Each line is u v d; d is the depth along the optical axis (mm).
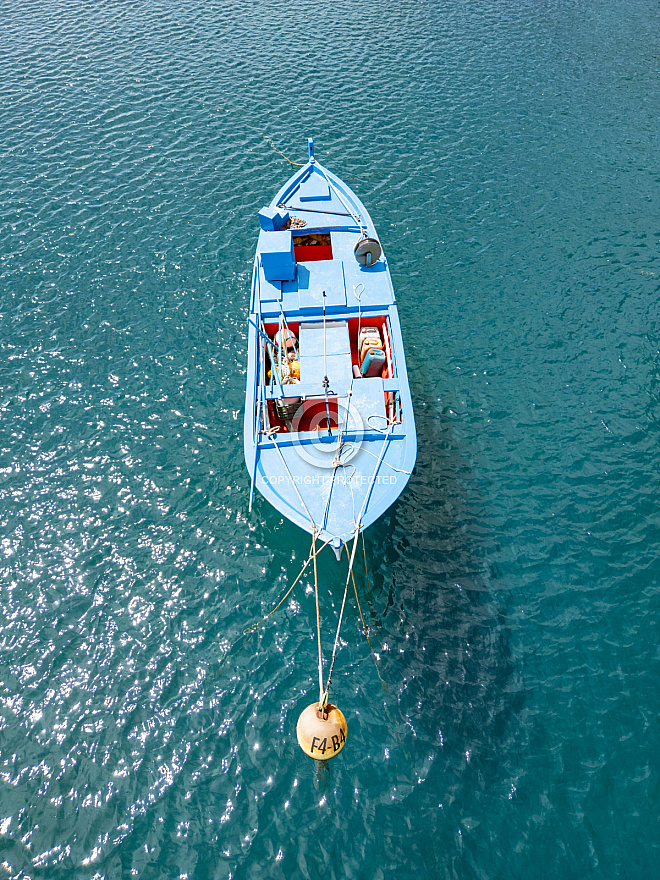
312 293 17359
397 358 15969
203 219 26141
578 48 39000
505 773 11641
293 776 11656
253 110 33469
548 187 27641
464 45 39750
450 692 12727
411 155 29906
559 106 33312
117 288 22938
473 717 12359
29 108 34188
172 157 29953
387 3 46031
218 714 12500
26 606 14320
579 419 18234
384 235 25234
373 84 35688
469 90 34938
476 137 31047
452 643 13492
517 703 12555
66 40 41875
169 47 40375
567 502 16203
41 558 15227
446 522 15750
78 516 16109
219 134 31547
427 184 28031
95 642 13672
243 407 18719
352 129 31859
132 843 10953
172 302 22344
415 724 12266
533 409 18562
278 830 11055
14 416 18609
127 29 43156
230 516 15984
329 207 20562
